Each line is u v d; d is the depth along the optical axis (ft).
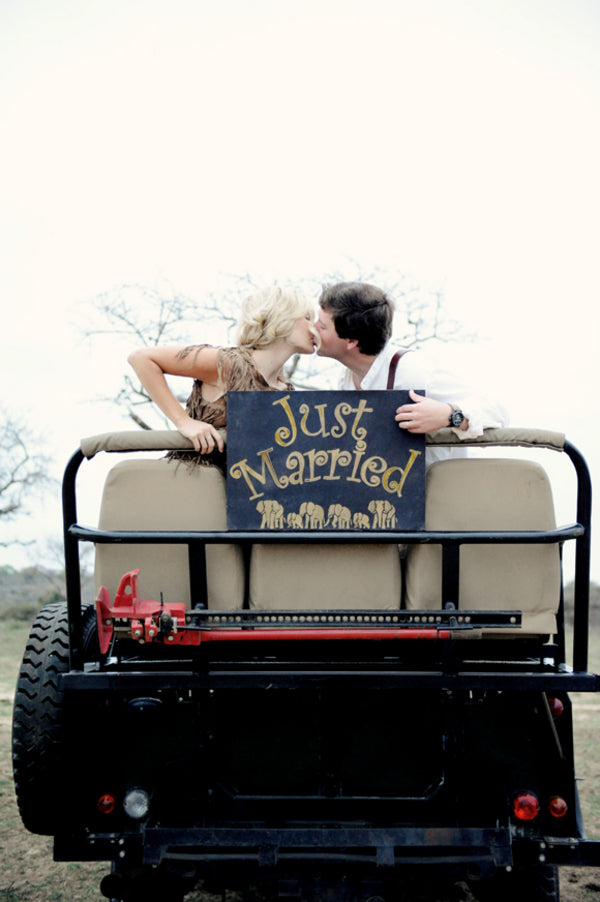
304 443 9.29
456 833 9.08
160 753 9.77
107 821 9.73
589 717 26.11
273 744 9.74
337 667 9.82
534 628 9.47
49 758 10.36
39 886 13.12
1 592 61.11
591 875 13.97
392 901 9.42
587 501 9.27
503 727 9.72
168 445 9.53
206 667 9.20
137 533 9.05
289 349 10.74
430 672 9.29
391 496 9.29
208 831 9.10
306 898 9.12
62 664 10.61
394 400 9.29
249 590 9.84
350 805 9.67
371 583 9.55
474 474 9.51
